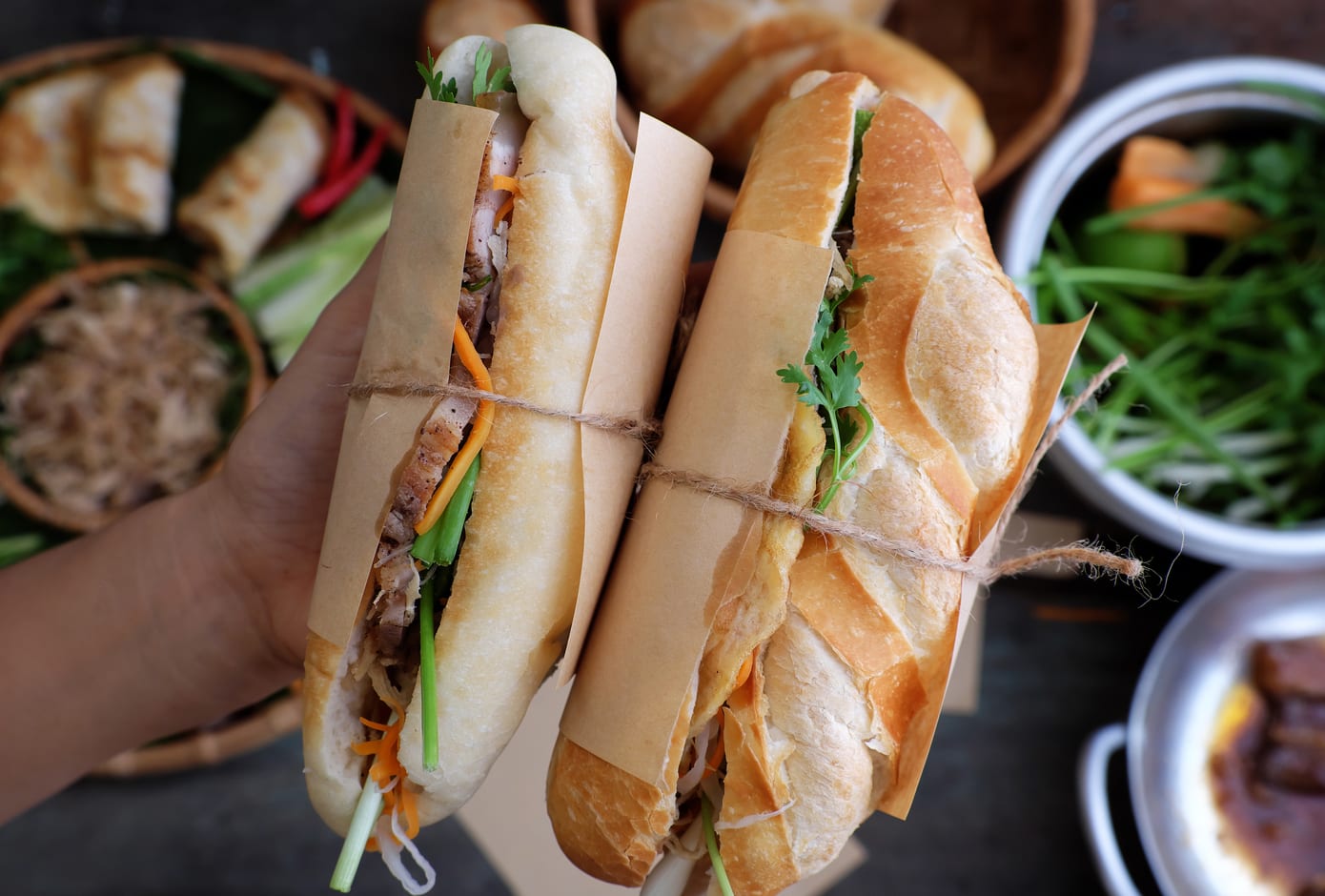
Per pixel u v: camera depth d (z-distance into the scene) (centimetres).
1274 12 60
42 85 57
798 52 51
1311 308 54
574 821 36
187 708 47
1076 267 57
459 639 34
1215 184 55
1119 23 60
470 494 34
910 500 34
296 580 45
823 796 34
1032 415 36
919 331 35
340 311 43
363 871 58
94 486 55
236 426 57
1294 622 56
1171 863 54
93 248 59
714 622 34
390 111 61
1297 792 54
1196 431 54
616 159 35
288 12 60
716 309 35
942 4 58
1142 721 54
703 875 37
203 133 58
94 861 58
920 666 34
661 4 52
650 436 36
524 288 34
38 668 44
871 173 36
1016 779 59
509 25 54
